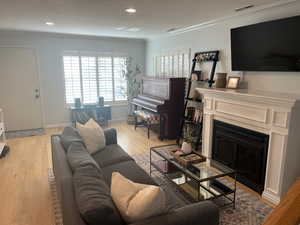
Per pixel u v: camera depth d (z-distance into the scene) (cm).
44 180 310
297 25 255
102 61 613
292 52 265
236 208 249
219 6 297
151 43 618
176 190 274
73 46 573
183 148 288
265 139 270
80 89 602
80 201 132
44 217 233
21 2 280
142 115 534
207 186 263
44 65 554
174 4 288
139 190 142
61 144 250
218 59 390
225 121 329
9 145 450
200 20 377
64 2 280
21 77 539
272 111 255
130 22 397
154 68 614
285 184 255
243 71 342
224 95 317
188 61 471
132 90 663
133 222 132
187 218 138
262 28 294
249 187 295
